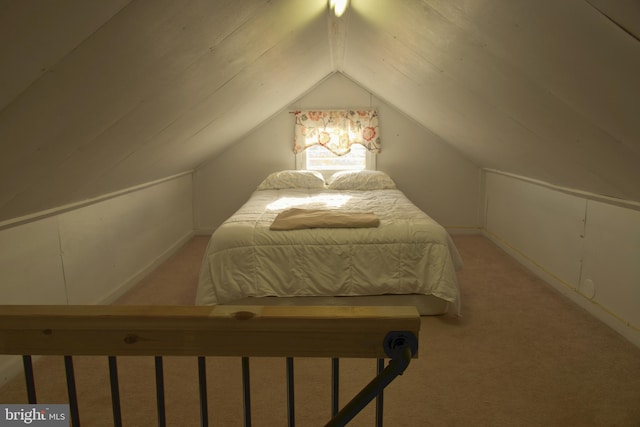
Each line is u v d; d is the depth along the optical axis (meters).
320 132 4.47
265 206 3.38
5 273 1.91
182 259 3.86
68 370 0.72
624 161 1.70
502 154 3.14
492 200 4.34
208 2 1.33
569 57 1.28
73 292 2.43
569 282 2.83
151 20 1.21
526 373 1.95
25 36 0.92
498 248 4.08
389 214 2.97
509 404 1.73
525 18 1.25
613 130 1.51
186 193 4.46
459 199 4.61
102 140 1.78
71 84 1.22
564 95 1.52
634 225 2.17
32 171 1.58
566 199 2.83
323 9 2.31
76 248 2.46
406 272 2.51
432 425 1.62
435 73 2.36
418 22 1.85
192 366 2.05
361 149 4.61
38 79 1.10
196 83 2.00
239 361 2.10
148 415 1.68
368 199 3.68
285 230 2.57
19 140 1.30
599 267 2.48
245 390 0.71
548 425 1.61
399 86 3.32
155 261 3.60
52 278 2.24
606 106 1.39
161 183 3.77
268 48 2.26
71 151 1.65
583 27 1.10
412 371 1.98
